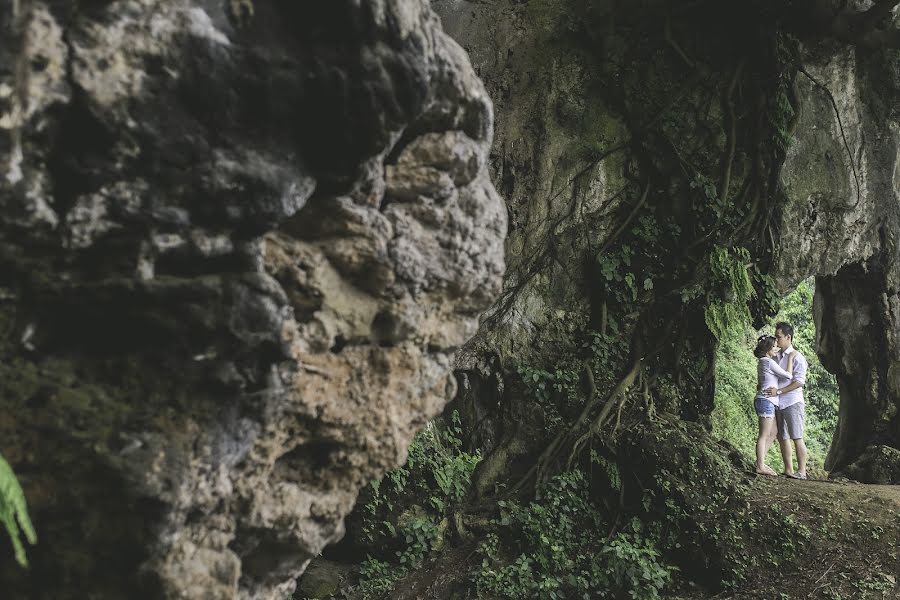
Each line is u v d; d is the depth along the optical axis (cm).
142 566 211
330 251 261
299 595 928
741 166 1173
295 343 252
